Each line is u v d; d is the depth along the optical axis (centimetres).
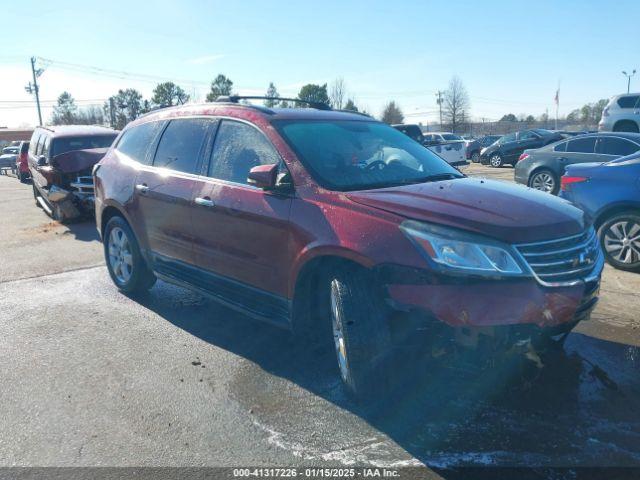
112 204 568
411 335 323
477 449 308
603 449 306
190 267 481
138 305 562
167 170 507
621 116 1839
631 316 503
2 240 921
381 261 323
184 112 523
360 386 338
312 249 358
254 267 412
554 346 378
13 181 2511
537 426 329
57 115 7906
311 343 455
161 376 402
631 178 637
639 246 633
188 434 328
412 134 1995
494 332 304
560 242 329
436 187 384
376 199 351
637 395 362
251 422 339
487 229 316
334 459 302
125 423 341
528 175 1290
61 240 916
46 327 504
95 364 424
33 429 336
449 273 306
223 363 422
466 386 368
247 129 445
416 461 299
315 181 383
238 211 416
